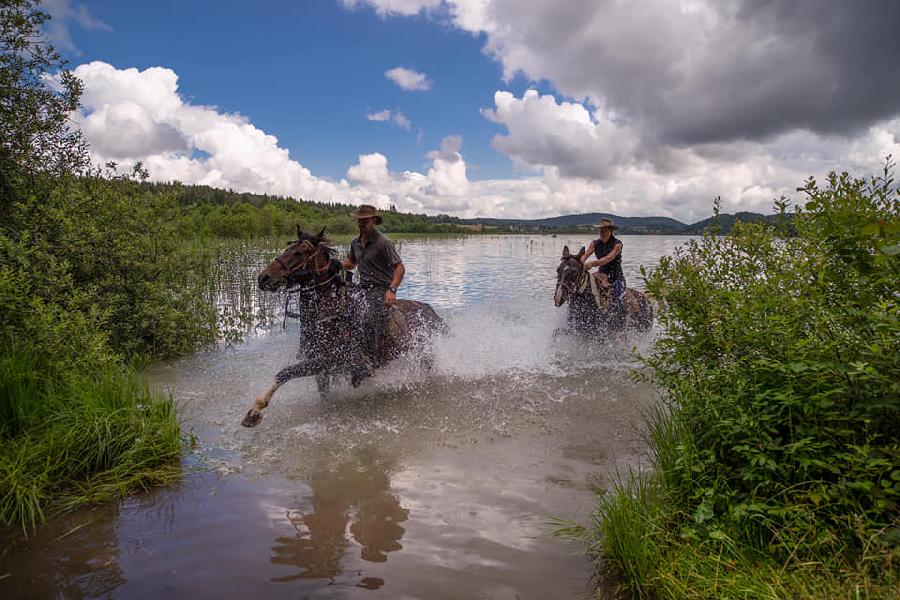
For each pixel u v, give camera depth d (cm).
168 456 439
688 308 405
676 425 388
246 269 1562
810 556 266
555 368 729
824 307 346
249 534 338
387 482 409
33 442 414
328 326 544
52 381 479
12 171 710
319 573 298
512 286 1642
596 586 288
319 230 559
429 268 2252
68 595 278
